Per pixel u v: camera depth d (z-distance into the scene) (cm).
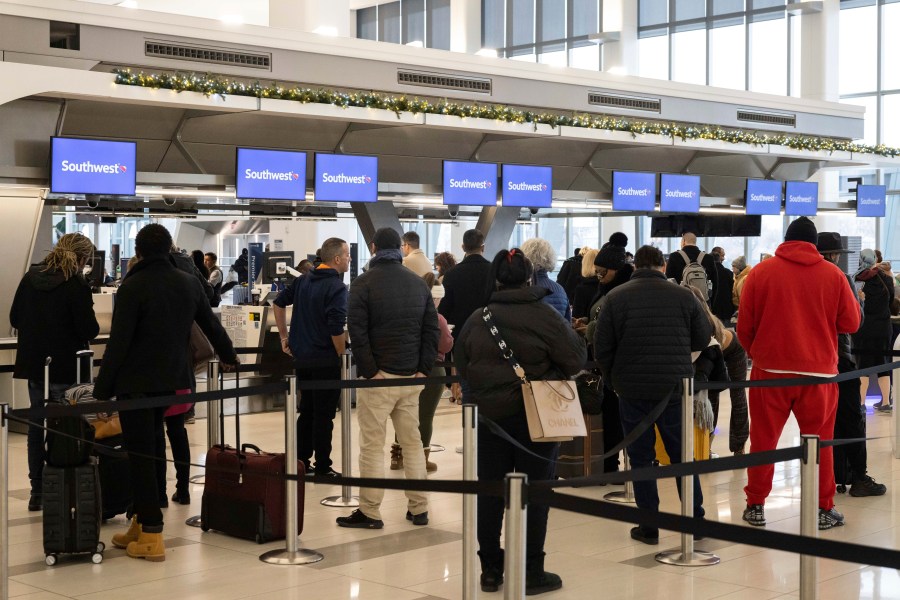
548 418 453
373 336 588
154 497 532
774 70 2283
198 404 1087
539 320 466
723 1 2347
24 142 1045
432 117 1229
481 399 470
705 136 1544
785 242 581
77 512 520
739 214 1847
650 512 307
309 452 750
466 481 365
